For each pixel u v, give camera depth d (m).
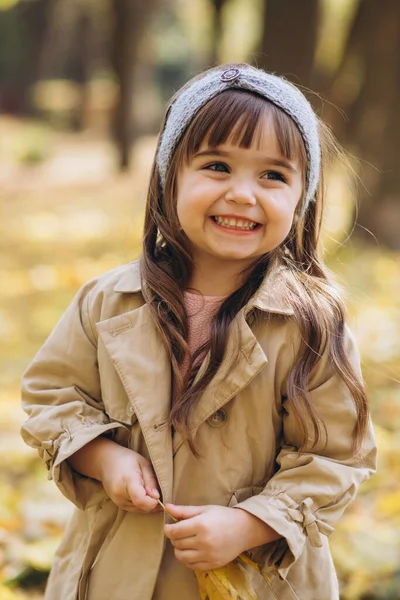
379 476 3.53
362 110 8.44
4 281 7.43
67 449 1.75
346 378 1.74
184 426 1.70
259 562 1.75
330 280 1.96
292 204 1.75
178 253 1.84
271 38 8.41
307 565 1.83
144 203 2.11
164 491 1.71
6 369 5.06
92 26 33.00
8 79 33.94
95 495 1.83
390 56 8.25
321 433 1.73
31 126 27.58
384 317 5.76
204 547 1.61
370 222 8.24
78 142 25.56
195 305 1.82
